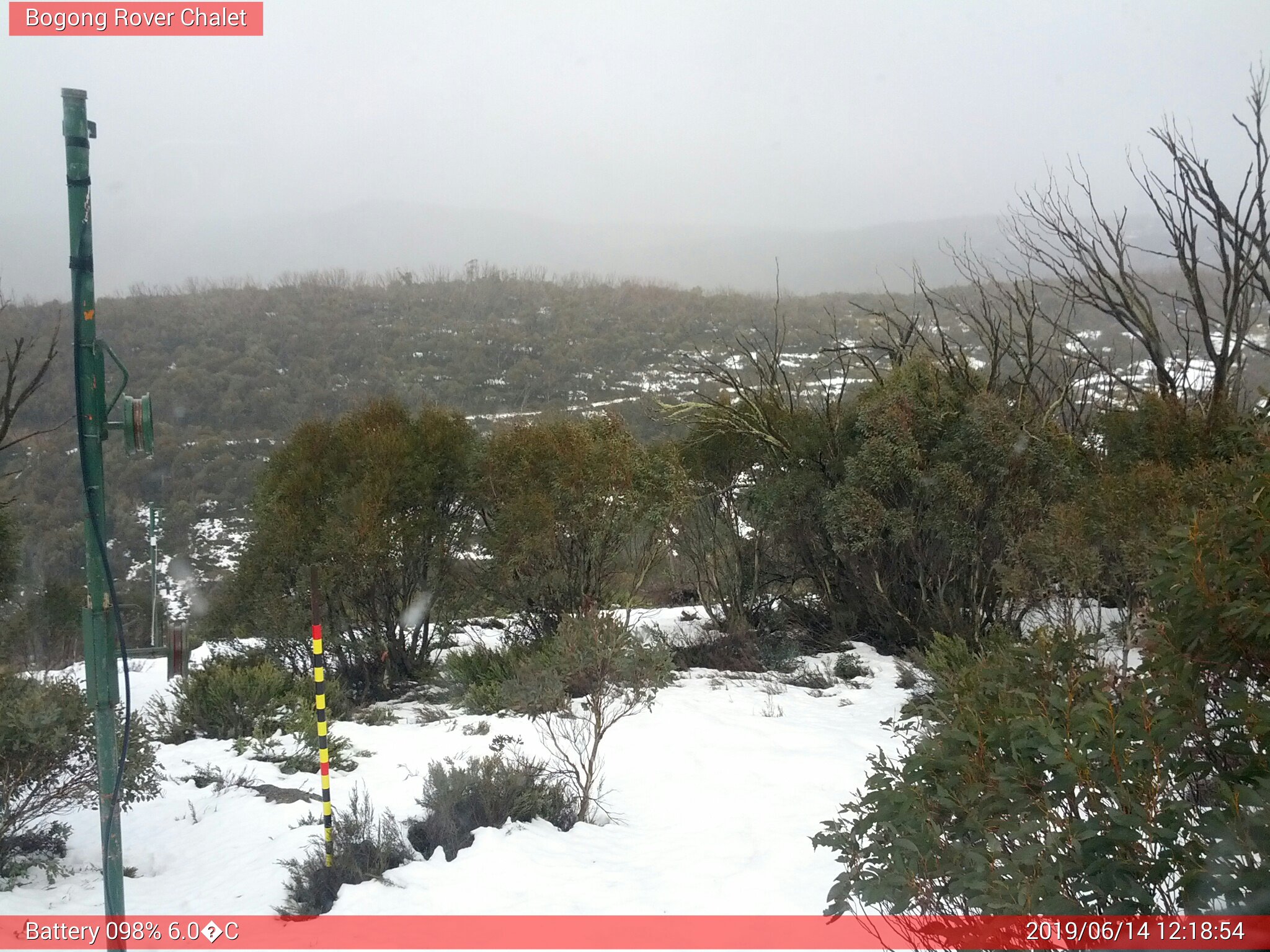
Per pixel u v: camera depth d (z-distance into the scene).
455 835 6.75
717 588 15.67
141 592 18.61
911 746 6.80
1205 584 3.50
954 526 12.59
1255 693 3.48
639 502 14.46
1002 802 3.55
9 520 13.91
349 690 13.51
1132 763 3.25
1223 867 2.88
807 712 11.13
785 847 6.49
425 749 9.76
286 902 5.80
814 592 16.05
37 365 16.72
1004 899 3.13
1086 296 17.67
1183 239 15.99
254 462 24.41
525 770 7.75
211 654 13.51
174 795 8.50
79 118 4.21
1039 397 16.78
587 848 6.82
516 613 14.45
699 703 11.57
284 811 7.75
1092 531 10.20
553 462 14.12
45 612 14.92
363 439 14.16
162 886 6.43
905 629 14.23
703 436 15.70
